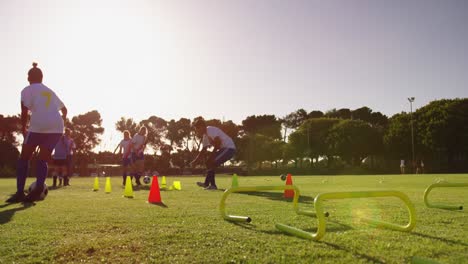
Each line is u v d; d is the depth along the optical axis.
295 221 4.30
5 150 51.59
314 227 3.93
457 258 2.69
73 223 4.18
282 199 7.29
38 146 7.03
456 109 53.78
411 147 58.16
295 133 68.94
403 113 60.69
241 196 8.08
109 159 59.78
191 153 69.81
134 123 70.12
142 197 8.00
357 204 6.20
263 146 69.81
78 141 67.06
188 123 71.50
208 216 4.74
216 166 11.10
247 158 71.38
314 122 69.06
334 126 65.94
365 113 86.31
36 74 7.11
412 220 3.61
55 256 2.80
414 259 2.45
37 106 6.93
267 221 4.30
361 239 3.28
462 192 9.16
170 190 10.46
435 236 3.43
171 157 68.75
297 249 2.93
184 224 4.11
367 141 62.28
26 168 6.85
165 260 2.66
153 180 6.89
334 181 17.14
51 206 6.02
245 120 84.50
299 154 67.88
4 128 61.72
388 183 14.61
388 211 5.24
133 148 13.41
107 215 4.85
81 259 2.73
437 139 53.41
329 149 65.44
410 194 8.45
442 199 7.16
